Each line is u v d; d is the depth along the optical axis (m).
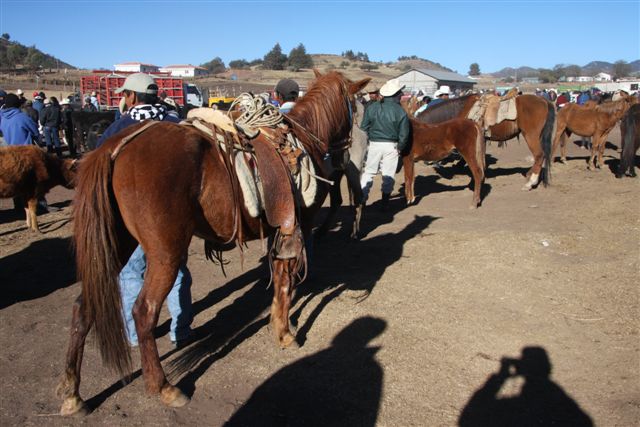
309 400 3.36
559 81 95.19
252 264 6.19
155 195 2.95
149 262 3.07
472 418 3.15
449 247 6.42
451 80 45.84
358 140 6.67
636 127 10.76
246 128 3.57
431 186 11.16
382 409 3.25
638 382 3.49
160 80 23.45
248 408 3.28
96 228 2.91
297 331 4.30
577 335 4.17
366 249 6.58
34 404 3.31
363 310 4.64
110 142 3.08
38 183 7.42
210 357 3.92
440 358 3.84
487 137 10.70
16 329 4.42
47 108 14.70
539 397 3.36
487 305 4.74
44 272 5.92
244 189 3.36
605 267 5.56
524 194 9.84
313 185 3.81
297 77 61.44
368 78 4.58
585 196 9.31
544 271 5.53
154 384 3.24
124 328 3.05
